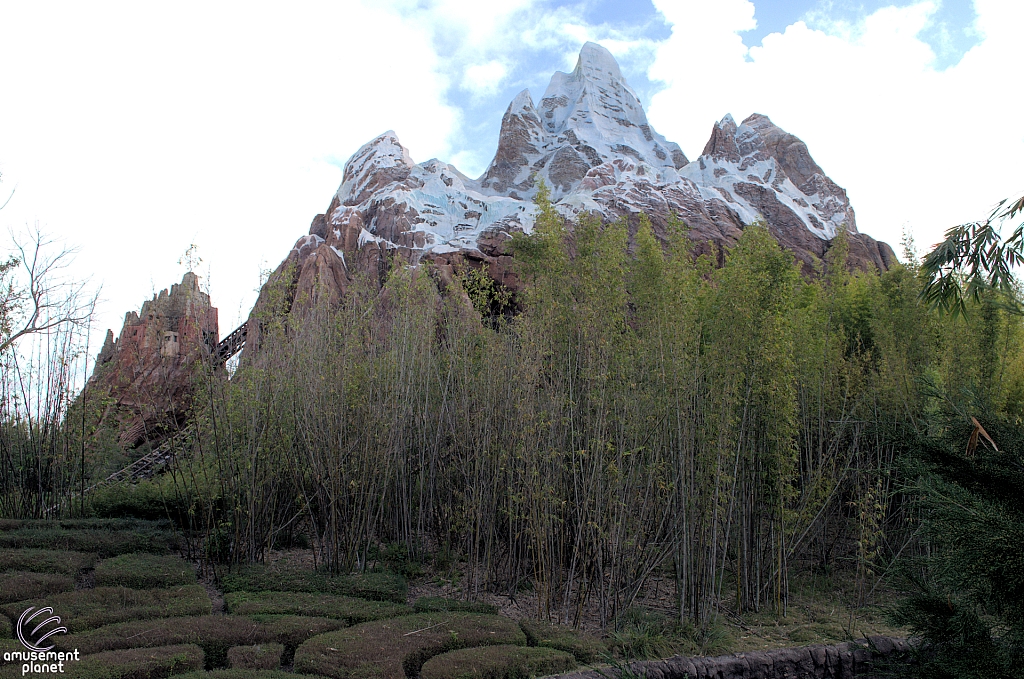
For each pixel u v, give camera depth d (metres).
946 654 6.18
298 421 10.84
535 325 10.41
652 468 9.57
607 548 9.41
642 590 10.67
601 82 54.53
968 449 6.32
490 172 49.53
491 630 8.09
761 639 8.91
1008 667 5.62
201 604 8.27
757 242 10.28
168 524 12.09
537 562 9.56
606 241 10.52
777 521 10.52
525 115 51.28
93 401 12.58
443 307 13.44
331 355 11.20
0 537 10.01
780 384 10.34
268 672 6.42
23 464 12.25
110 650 6.75
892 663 7.15
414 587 10.32
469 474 10.84
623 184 30.84
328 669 6.63
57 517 12.40
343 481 10.34
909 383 11.45
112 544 10.34
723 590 10.91
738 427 10.32
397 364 11.62
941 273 7.30
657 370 9.75
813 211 34.91
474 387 11.44
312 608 8.45
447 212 34.78
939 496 6.04
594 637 8.44
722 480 9.69
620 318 10.13
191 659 6.59
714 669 7.58
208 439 11.34
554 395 9.82
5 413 12.20
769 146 41.03
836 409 12.41
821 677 8.00
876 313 12.96
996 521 5.58
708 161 39.59
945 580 5.90
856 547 12.26
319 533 10.69
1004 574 5.42
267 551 11.20
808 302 14.52
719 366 10.08
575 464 9.54
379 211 33.16
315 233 35.00
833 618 9.88
